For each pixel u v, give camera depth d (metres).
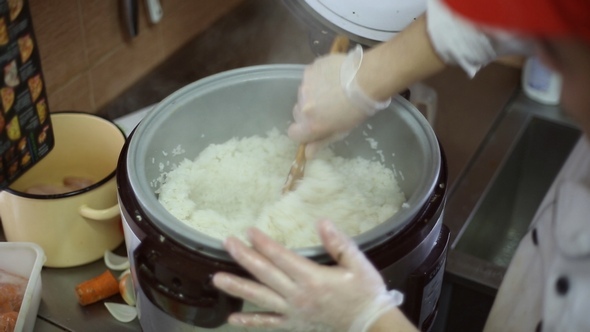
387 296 0.63
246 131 0.91
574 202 0.73
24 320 0.80
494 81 1.31
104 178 0.88
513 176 1.25
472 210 1.06
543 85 1.26
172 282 0.65
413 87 1.06
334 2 0.88
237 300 0.64
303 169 0.84
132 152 0.72
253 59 1.21
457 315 0.98
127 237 0.71
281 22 1.19
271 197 0.85
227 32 1.28
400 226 0.66
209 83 0.83
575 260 0.70
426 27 0.66
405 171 0.83
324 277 0.61
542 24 0.44
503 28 0.45
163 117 0.78
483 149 1.18
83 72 1.06
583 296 0.68
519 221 1.30
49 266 0.92
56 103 1.03
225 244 0.61
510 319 0.81
